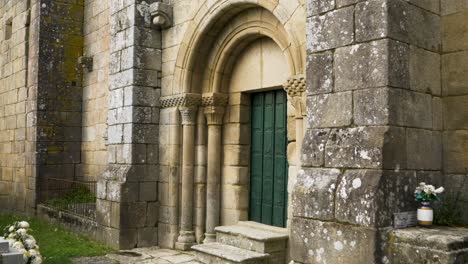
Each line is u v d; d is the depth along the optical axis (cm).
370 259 403
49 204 1122
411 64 448
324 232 444
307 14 501
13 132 1354
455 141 471
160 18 851
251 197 784
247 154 793
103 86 1149
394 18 433
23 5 1318
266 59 747
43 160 1180
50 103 1198
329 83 471
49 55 1201
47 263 683
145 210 845
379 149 416
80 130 1243
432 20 477
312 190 459
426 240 380
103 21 1166
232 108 804
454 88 474
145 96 858
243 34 754
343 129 455
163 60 878
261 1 684
